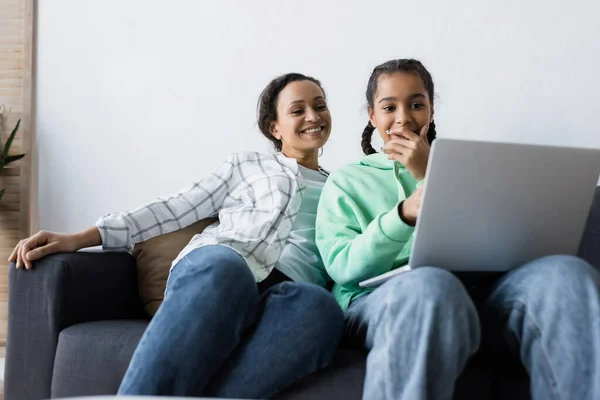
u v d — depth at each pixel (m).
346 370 1.42
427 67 2.60
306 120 2.03
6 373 1.73
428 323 1.23
